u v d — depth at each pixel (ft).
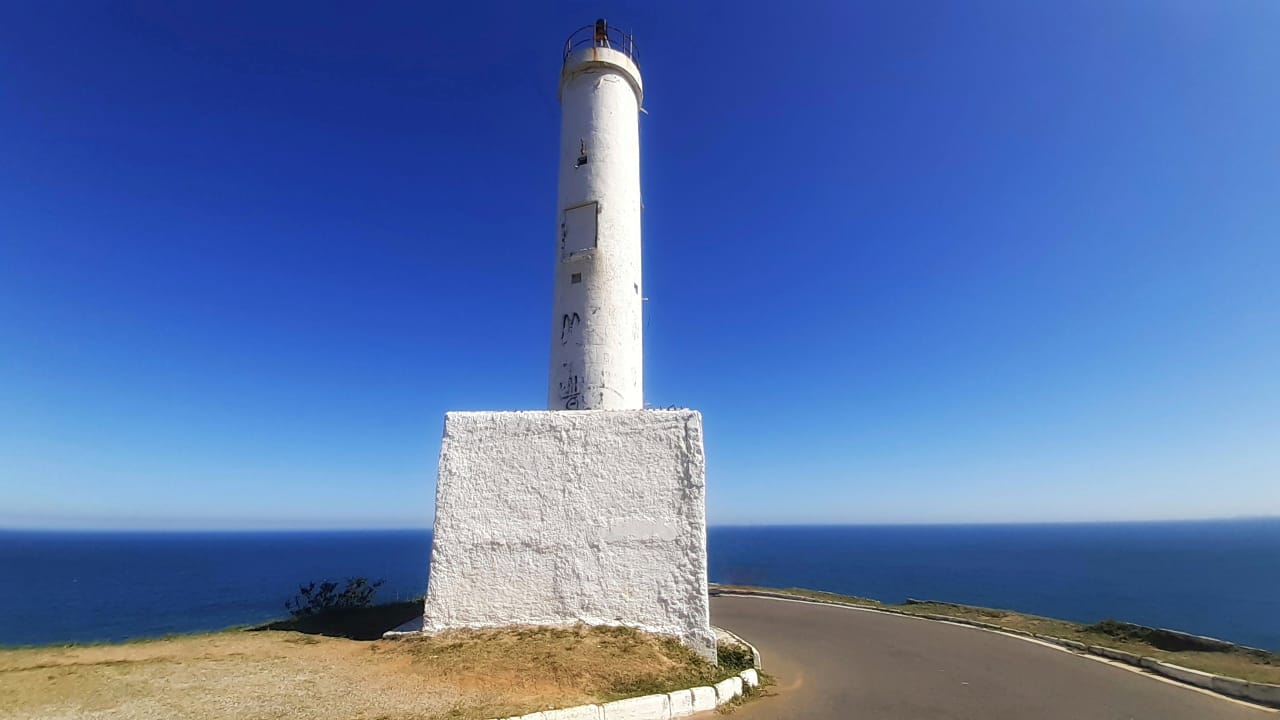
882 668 42.24
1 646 40.19
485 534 42.83
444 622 41.52
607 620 40.65
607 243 52.80
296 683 30.50
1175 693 36.17
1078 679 39.24
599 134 55.67
